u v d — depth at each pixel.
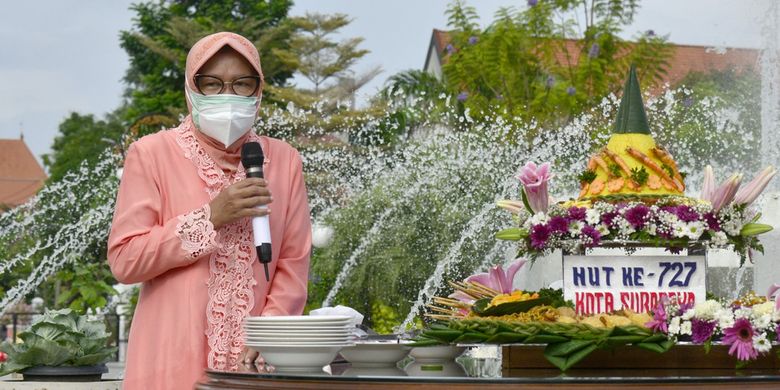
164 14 62.84
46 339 7.05
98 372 7.22
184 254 4.96
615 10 28.86
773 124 11.94
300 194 5.47
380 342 4.62
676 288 4.46
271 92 49.59
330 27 52.53
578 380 3.51
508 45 28.81
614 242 4.45
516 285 9.55
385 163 20.67
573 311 4.33
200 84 5.20
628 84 4.70
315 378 3.72
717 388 3.56
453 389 3.55
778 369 4.12
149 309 5.11
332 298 18.55
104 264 20.61
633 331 4.05
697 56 35.06
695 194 12.81
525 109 27.00
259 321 4.29
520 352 4.25
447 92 31.05
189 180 5.20
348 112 40.03
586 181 4.69
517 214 4.76
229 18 59.22
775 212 8.92
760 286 9.05
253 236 5.20
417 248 17.97
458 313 4.80
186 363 5.01
